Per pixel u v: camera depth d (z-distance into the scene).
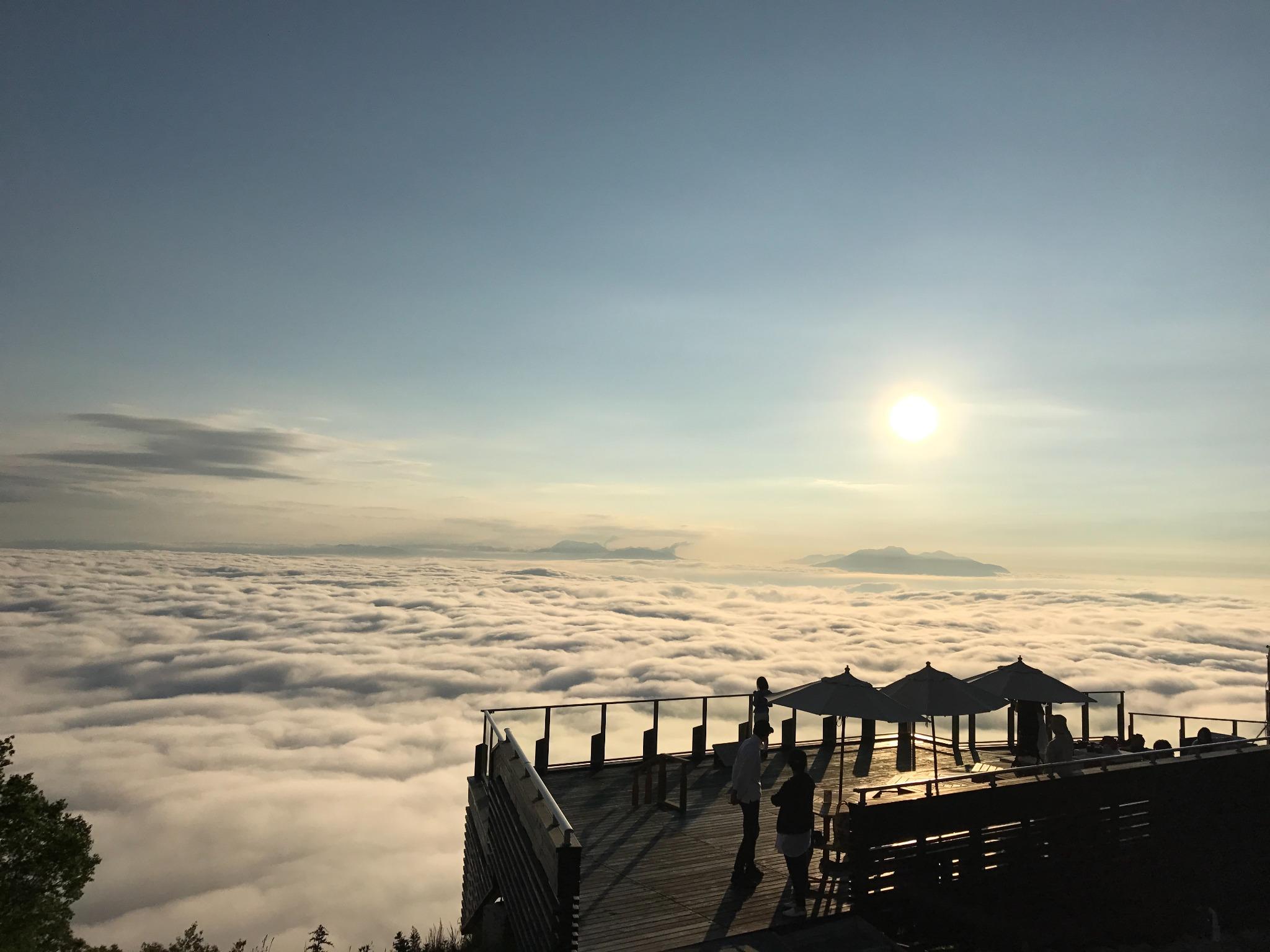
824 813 10.27
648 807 12.71
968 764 15.70
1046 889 10.08
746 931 8.15
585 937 7.93
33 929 11.50
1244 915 12.07
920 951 8.82
